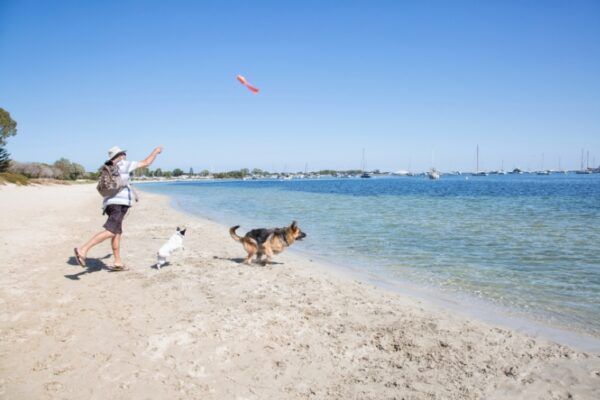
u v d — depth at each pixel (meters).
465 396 3.46
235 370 3.80
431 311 5.66
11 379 3.52
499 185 72.19
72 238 10.95
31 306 5.40
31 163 68.50
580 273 7.83
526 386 3.64
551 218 17.22
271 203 29.25
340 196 38.94
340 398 3.39
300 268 8.29
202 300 5.84
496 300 6.25
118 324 4.83
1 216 15.74
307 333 4.73
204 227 14.69
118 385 3.46
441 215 18.92
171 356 4.04
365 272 8.06
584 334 4.92
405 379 3.73
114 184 6.89
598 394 3.49
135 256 8.99
